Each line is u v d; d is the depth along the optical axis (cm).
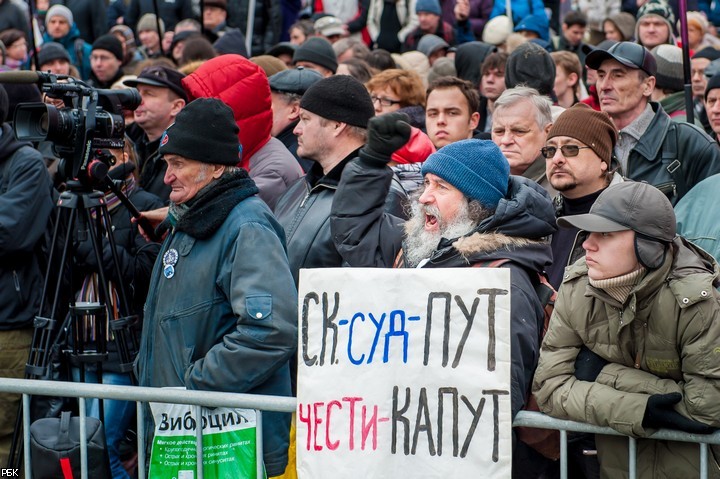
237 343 418
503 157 420
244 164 582
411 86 709
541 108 545
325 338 385
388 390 377
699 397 354
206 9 1162
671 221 366
